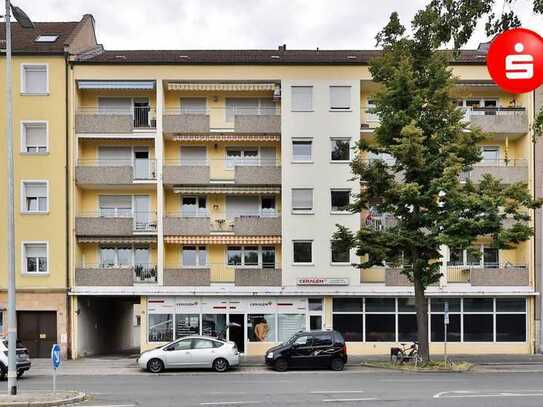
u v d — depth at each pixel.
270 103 33.78
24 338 31.16
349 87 32.12
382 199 25.77
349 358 29.69
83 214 33.16
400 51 24.58
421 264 24.45
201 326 31.52
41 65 31.75
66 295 31.11
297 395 16.84
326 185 31.80
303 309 31.64
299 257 31.70
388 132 24.70
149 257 33.16
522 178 31.78
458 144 23.97
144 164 33.41
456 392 17.23
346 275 31.44
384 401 15.42
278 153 33.66
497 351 31.52
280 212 33.41
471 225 23.06
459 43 8.28
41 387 19.75
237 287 31.45
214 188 32.47
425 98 24.36
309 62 32.09
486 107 32.34
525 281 31.34
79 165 32.38
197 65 32.12
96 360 30.05
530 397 16.11
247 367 26.66
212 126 33.50
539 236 31.47
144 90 33.03
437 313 31.67
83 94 33.25
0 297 30.95
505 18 7.87
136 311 45.88
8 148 18.09
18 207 31.45
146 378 22.62
